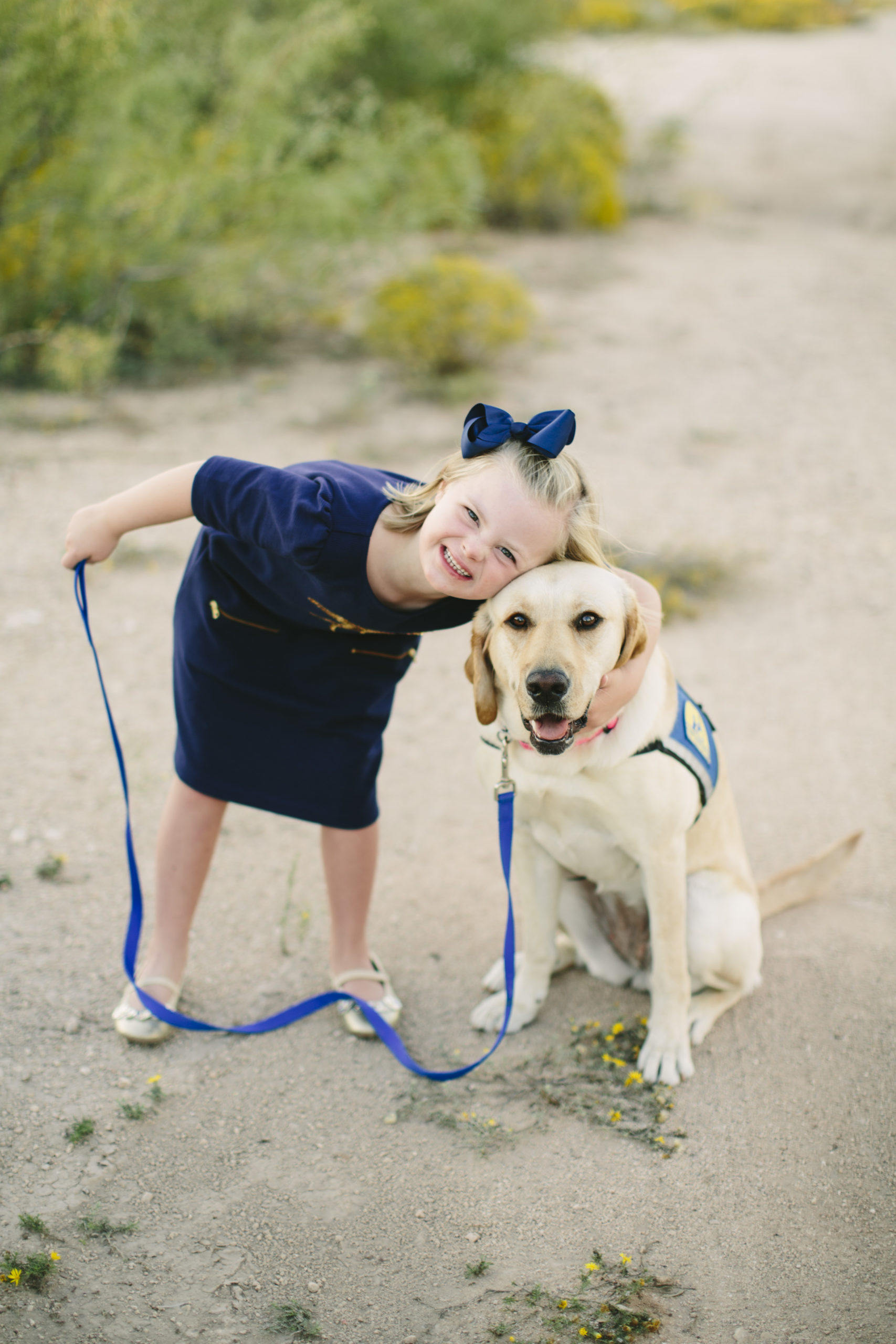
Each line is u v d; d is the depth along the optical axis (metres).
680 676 4.61
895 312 9.64
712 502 6.16
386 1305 2.08
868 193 14.29
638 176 14.56
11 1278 2.09
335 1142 2.49
